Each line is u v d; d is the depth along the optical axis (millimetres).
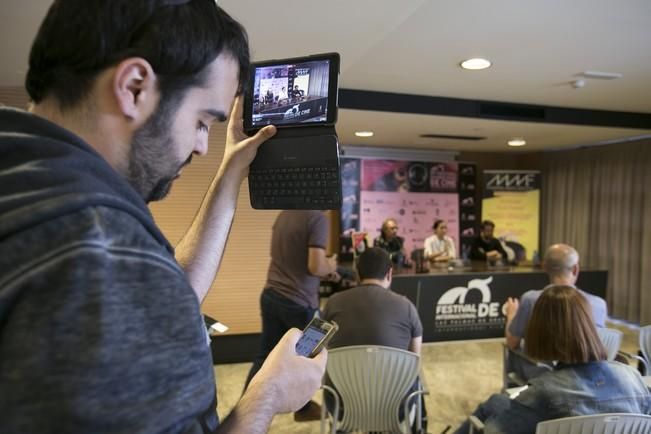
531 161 7363
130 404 321
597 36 2328
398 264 4922
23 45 2104
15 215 316
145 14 397
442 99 3803
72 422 297
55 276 309
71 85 394
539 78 3148
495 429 1419
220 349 3643
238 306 3641
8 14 1729
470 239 7230
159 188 459
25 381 296
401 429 1982
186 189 3408
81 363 303
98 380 306
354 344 2000
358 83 3398
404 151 6957
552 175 6844
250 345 3693
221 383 3291
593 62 2768
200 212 791
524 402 1385
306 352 607
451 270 4680
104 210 344
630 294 5352
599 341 1376
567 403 1305
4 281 306
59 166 345
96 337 309
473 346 4336
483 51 2592
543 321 1412
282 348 571
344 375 1940
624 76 3059
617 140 5488
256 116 846
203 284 714
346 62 2357
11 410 294
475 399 3158
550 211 6848
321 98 802
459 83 3340
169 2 416
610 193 5707
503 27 2225
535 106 4047
